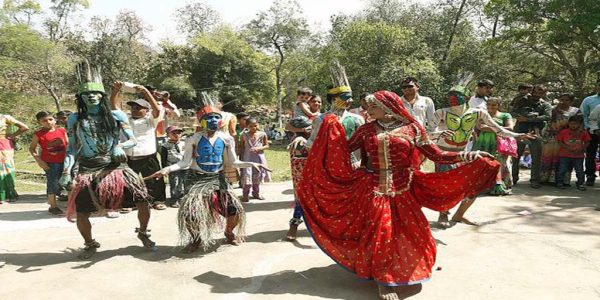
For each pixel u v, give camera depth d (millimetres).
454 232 5438
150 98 6254
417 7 26531
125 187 4766
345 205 3951
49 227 6266
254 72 41875
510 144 7547
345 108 5223
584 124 8586
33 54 27250
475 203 6973
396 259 3688
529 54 22609
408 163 3928
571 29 15828
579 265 4297
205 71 40812
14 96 25938
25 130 8633
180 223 4828
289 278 4176
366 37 22250
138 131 6875
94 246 4906
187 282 4121
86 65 4707
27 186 10758
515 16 17703
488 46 21703
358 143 4027
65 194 8344
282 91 47062
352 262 3891
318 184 4020
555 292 3711
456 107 5836
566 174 8297
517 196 7539
